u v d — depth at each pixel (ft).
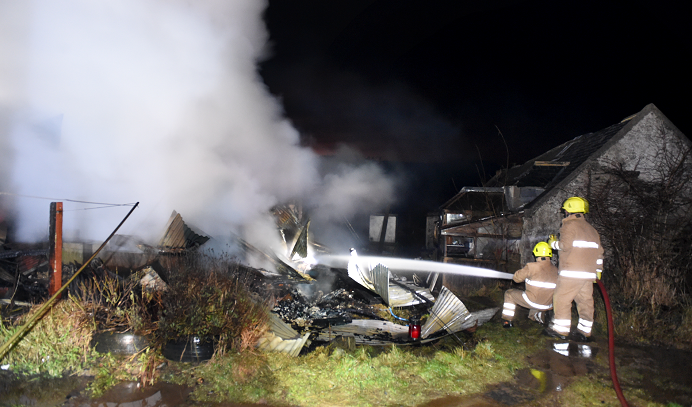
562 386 13.56
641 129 30.40
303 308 22.57
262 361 14.19
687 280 22.82
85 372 13.21
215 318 14.62
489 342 16.93
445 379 13.67
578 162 32.17
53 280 15.78
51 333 13.99
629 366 15.40
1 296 18.57
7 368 13.12
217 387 12.50
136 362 13.62
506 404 12.23
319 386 12.80
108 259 23.22
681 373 14.80
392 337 18.57
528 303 19.38
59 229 15.97
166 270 21.17
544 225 29.66
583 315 18.07
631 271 23.49
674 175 27.66
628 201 27.96
